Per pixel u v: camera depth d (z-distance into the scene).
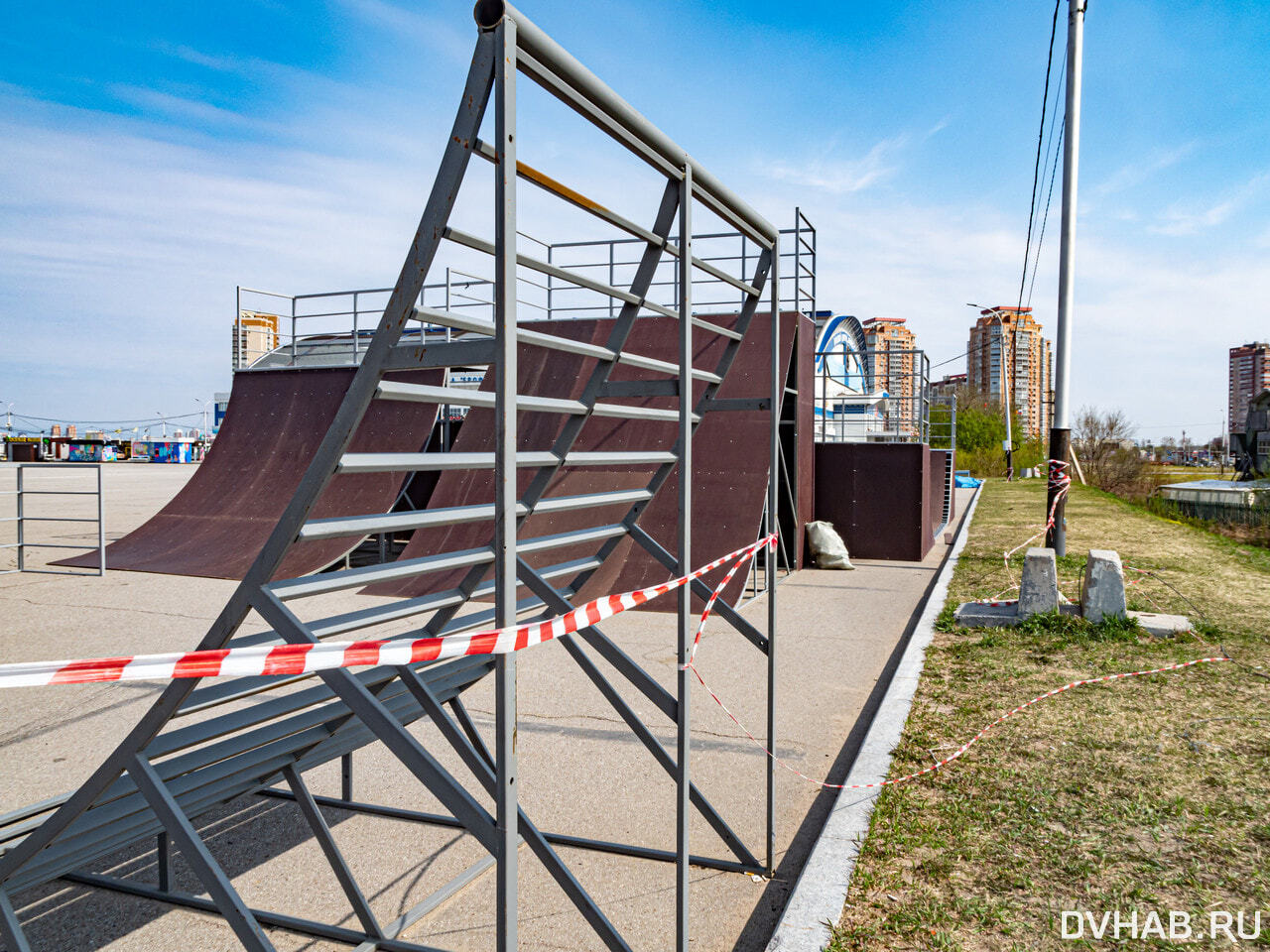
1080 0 11.59
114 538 16.20
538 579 2.74
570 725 5.65
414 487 14.95
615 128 2.34
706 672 7.02
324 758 3.32
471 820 1.99
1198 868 3.43
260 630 8.48
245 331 15.73
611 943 2.50
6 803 4.41
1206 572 11.60
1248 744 4.81
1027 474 57.03
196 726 2.46
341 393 13.76
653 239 2.67
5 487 30.80
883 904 3.16
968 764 4.56
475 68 1.83
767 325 11.27
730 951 3.08
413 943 3.16
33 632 8.38
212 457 14.30
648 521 10.60
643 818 4.21
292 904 3.45
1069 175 11.76
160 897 3.50
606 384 2.73
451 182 1.85
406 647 1.91
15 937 2.43
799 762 5.00
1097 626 7.74
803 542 13.43
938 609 9.02
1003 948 2.88
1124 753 4.69
